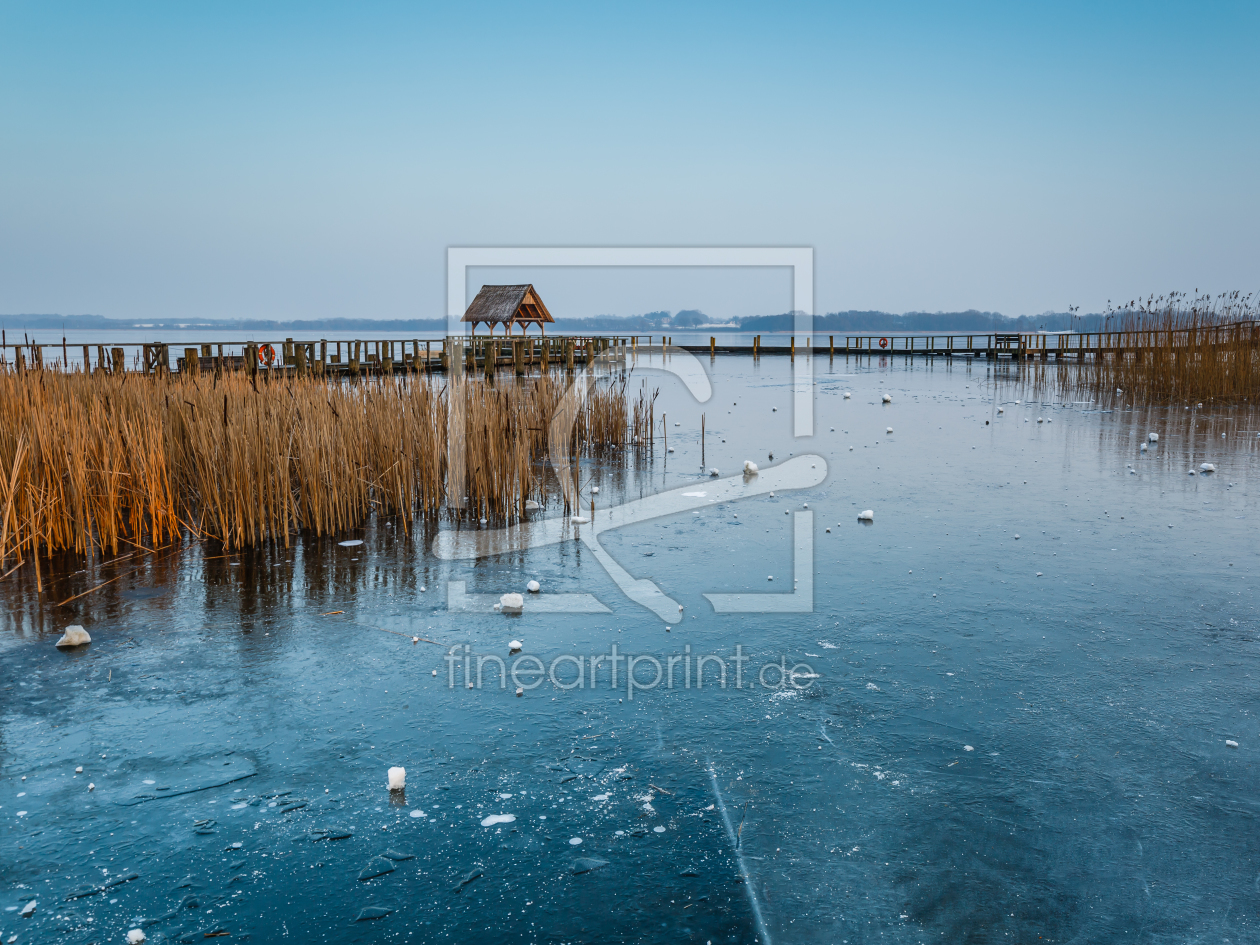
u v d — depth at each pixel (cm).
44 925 279
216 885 299
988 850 317
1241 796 350
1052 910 286
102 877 304
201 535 768
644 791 358
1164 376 1908
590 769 375
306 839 326
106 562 691
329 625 549
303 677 468
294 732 407
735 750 390
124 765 377
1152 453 1186
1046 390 2211
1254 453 1166
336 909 288
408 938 274
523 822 337
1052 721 414
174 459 802
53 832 329
